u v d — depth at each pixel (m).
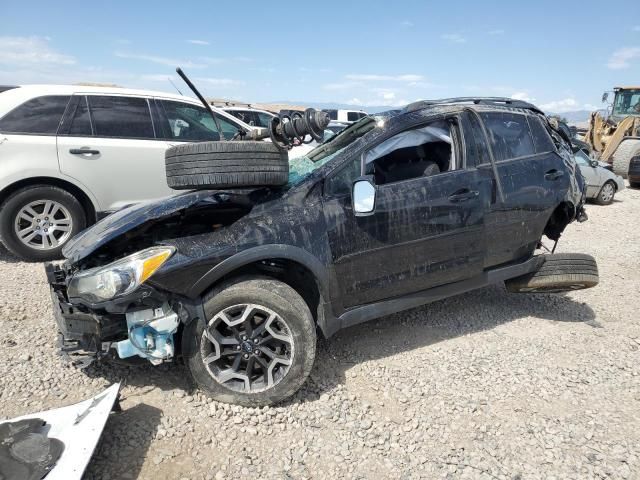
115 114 5.93
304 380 2.98
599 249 7.17
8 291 4.78
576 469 2.56
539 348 3.90
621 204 12.19
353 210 3.14
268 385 2.96
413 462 2.61
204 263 2.83
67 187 5.73
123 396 3.12
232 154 2.93
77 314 2.83
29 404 3.02
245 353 2.96
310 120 2.82
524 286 4.37
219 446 2.70
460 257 3.75
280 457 2.63
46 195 5.59
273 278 3.08
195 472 2.51
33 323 4.12
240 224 3.00
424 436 2.81
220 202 3.19
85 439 2.46
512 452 2.68
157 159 6.11
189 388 3.20
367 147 3.40
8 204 5.44
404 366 3.57
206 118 6.61
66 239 5.76
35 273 5.35
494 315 4.55
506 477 2.50
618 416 3.01
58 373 3.37
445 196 3.59
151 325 2.78
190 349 2.92
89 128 5.76
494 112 4.11
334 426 2.88
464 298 4.96
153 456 2.60
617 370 3.57
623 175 16.66
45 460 2.29
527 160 4.15
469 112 3.90
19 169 5.38
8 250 5.98
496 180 3.85
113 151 5.83
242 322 2.91
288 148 3.16
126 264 2.74
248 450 2.68
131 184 6.00
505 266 4.15
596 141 17.08
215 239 2.91
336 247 3.19
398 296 3.57
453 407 3.08
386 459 2.63
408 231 3.44
